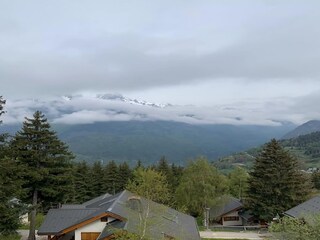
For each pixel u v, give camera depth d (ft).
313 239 86.94
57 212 144.97
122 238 96.32
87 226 118.52
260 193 221.66
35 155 143.23
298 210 169.37
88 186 323.16
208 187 239.50
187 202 240.73
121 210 120.16
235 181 314.76
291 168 221.05
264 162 224.33
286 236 91.71
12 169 98.27
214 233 205.16
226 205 272.51
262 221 233.76
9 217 95.40
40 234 132.77
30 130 146.20
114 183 333.21
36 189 144.97
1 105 104.83
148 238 97.76
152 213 116.16
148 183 137.49
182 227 124.77
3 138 101.86
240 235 196.03
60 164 151.74
